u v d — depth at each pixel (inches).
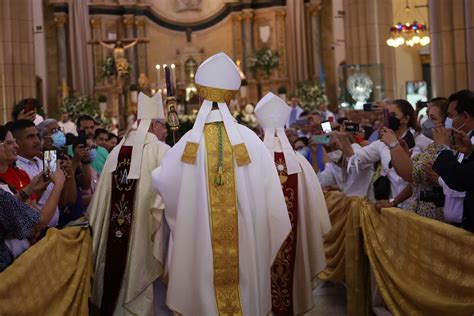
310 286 203.6
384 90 560.4
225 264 171.6
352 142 252.8
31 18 478.0
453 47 396.8
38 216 150.6
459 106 163.5
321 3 949.8
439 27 400.5
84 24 956.0
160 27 1037.2
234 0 1010.1
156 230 186.9
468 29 390.9
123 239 198.2
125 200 199.3
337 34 848.3
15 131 195.2
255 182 177.2
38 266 145.4
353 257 218.7
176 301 172.9
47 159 164.1
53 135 205.8
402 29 580.1
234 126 179.3
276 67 968.9
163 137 217.0
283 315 200.5
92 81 964.0
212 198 173.6
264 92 989.2
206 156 175.8
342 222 241.9
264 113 208.7
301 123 393.7
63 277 164.1
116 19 1006.4
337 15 846.5
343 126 242.2
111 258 198.4
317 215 207.6
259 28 1013.8
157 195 186.7
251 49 1011.9
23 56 471.2
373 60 572.1
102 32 995.3
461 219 167.9
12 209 146.9
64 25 948.6
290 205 203.3
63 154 194.1
